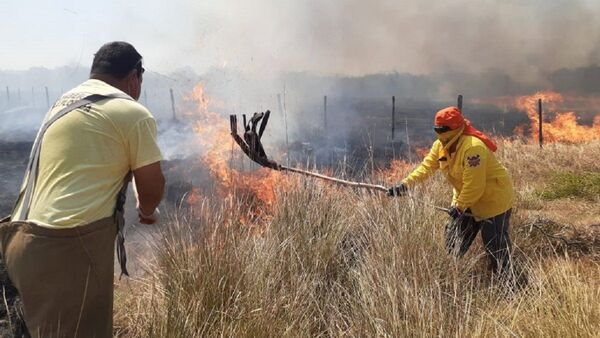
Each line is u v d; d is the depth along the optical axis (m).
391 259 3.62
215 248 3.38
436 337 2.85
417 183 4.69
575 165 9.78
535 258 4.52
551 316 2.94
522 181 8.45
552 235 5.04
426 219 4.07
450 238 4.03
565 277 3.24
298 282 3.56
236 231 3.72
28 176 2.36
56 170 2.27
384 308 3.08
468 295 3.19
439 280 3.46
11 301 3.14
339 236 4.19
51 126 2.34
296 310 3.31
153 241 4.37
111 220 2.36
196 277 3.25
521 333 2.87
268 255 3.68
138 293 3.81
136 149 2.38
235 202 4.12
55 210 2.22
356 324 3.21
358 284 3.67
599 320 2.81
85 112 2.32
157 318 3.11
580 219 5.83
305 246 3.99
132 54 2.57
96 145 2.30
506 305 3.29
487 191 4.20
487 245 4.31
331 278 3.95
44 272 2.23
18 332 3.00
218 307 3.19
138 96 2.69
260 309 3.12
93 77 2.52
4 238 2.30
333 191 4.69
